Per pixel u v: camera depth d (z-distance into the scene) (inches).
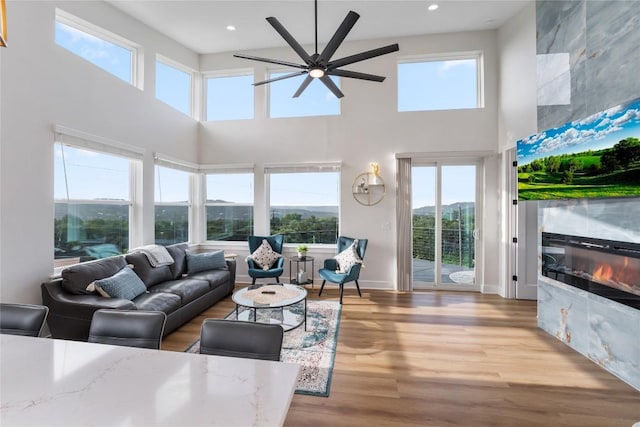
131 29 152.0
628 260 85.2
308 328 122.7
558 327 113.4
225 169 202.1
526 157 121.1
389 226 185.2
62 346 48.2
